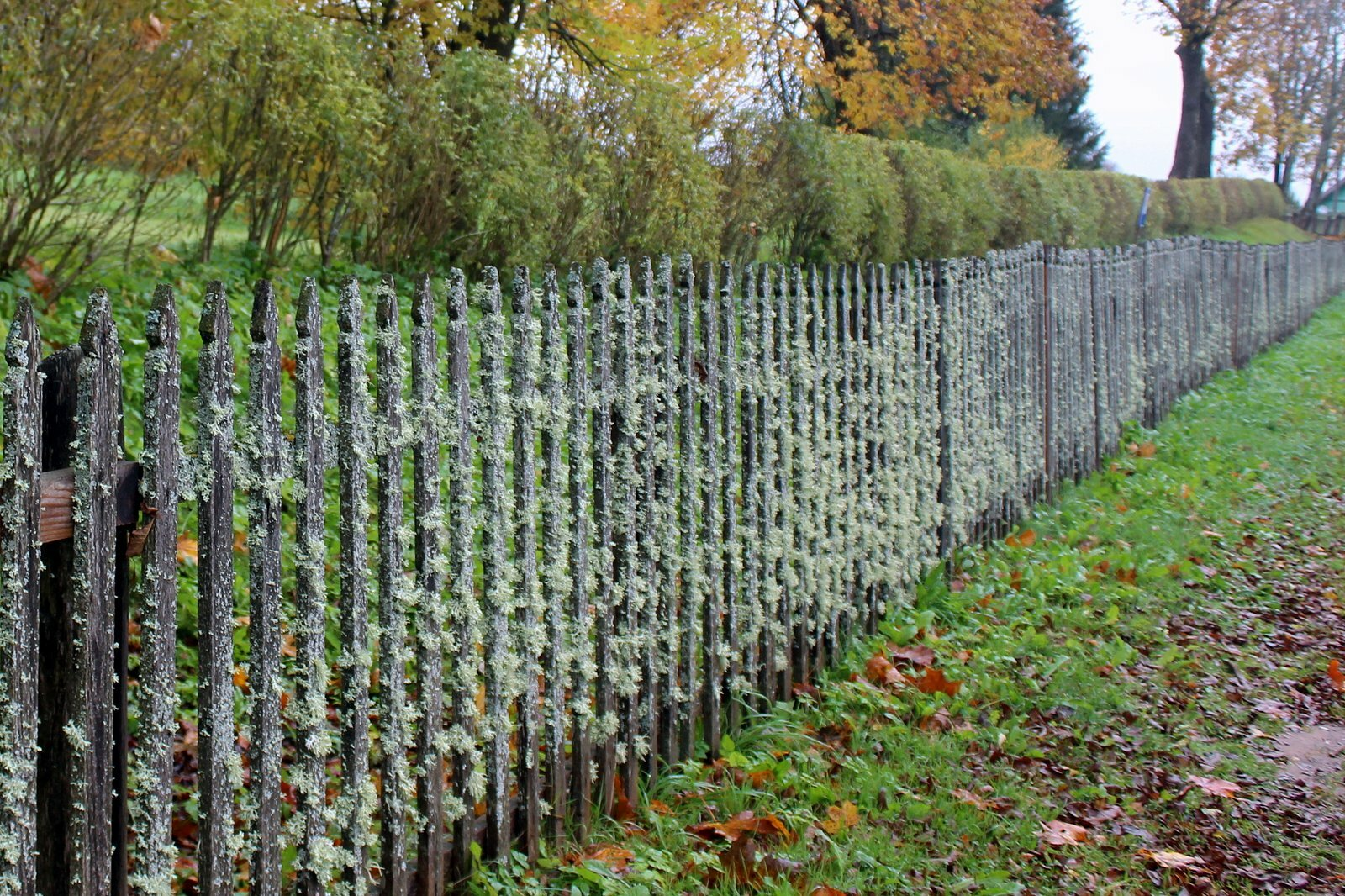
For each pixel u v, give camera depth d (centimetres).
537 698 345
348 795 280
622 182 1015
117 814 226
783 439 478
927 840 382
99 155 630
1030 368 783
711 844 362
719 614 434
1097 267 923
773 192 1275
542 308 338
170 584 229
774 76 1986
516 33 1223
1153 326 1091
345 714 279
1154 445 993
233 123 752
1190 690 518
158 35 664
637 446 381
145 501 223
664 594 402
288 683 424
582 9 1282
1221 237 3694
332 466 272
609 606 373
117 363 217
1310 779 441
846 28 2278
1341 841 394
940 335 639
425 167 874
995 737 456
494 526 324
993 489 716
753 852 351
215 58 695
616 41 1331
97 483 212
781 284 475
